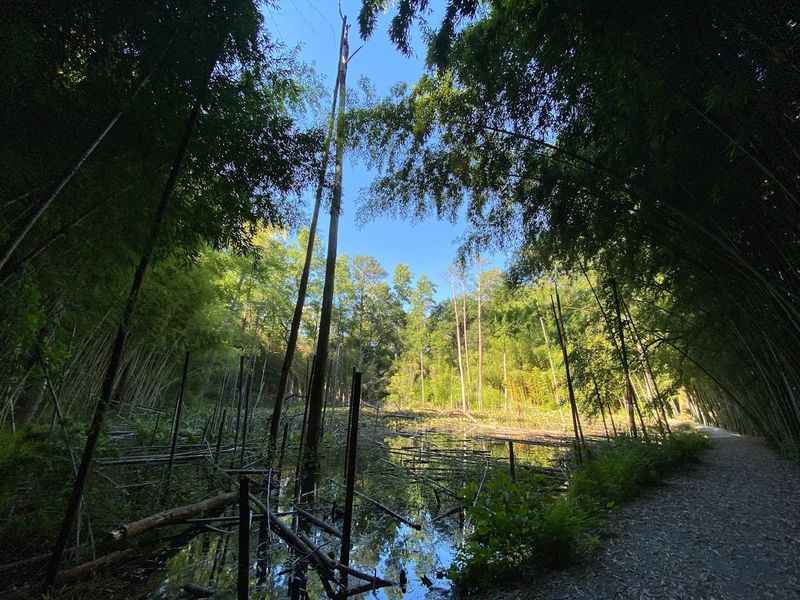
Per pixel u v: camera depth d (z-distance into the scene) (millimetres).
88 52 3010
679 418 18953
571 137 4188
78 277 3943
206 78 3279
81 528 3619
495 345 26391
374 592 3139
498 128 4617
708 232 3725
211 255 9539
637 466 5223
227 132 3830
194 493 5176
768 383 6117
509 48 4047
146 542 3762
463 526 4816
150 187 3807
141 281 2922
